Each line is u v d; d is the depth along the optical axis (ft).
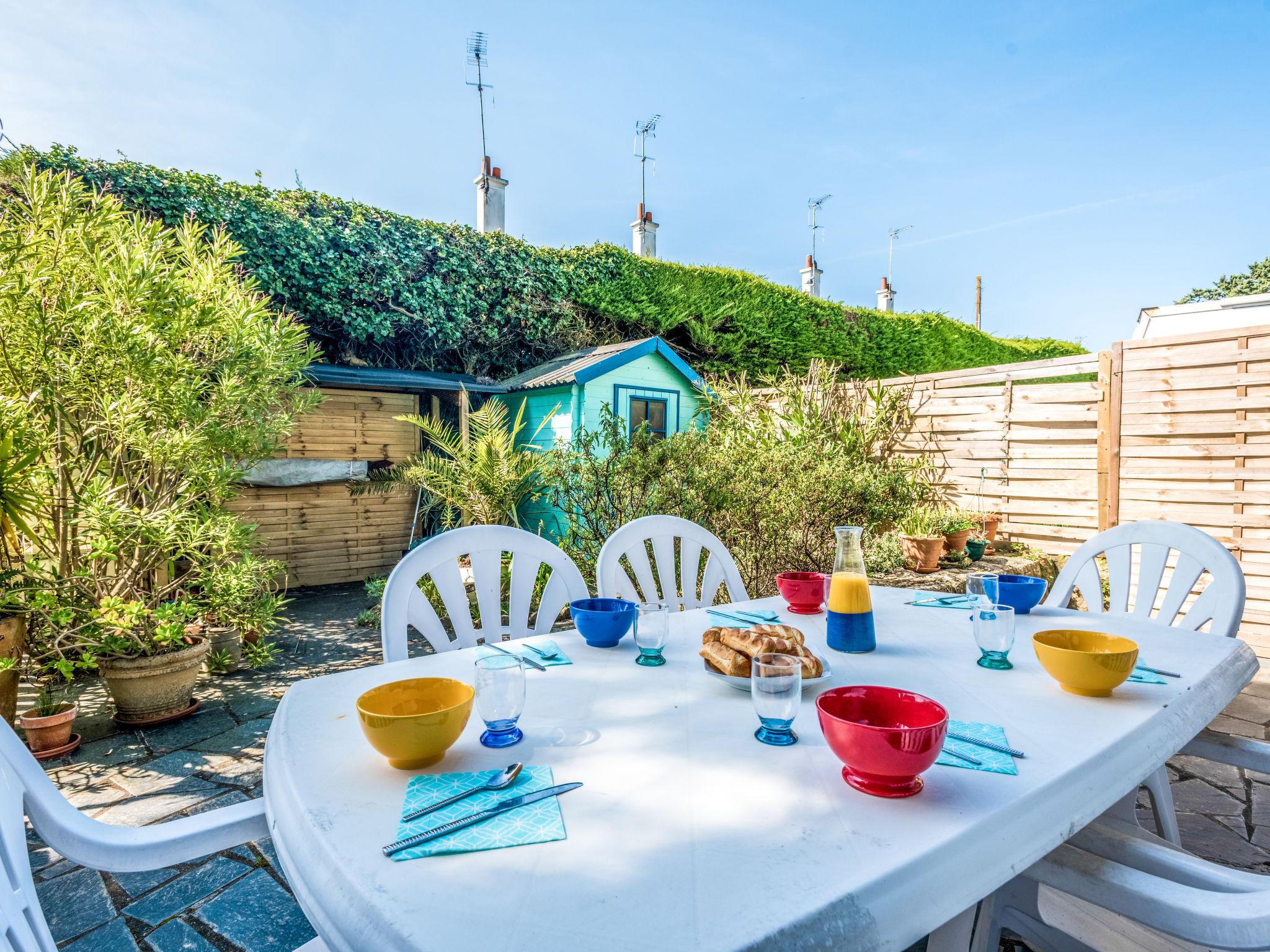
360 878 2.42
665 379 27.81
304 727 3.86
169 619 11.02
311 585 21.63
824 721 3.10
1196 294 70.38
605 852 2.56
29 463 10.69
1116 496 17.10
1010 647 4.99
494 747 3.57
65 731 9.75
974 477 20.76
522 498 20.04
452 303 28.40
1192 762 9.82
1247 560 14.88
